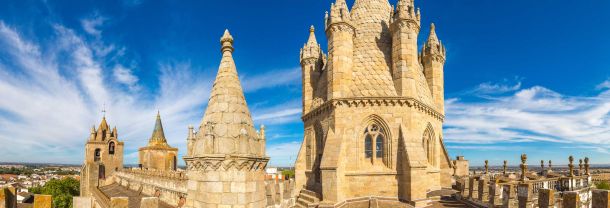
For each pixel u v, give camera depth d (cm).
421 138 3064
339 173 2783
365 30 3434
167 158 7862
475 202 2677
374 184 2859
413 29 3108
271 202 1447
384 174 2862
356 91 3028
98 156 7919
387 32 3400
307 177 3512
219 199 1121
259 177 1222
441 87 3772
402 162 2845
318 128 3369
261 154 1241
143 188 4359
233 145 1163
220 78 1277
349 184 2845
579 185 3916
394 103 2933
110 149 8094
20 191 11794
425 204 2738
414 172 2755
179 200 2875
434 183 3378
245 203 1128
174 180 3206
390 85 3055
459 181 3638
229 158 1135
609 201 1373
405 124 2919
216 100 1235
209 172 1141
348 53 3092
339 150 2819
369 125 2969
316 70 3788
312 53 3819
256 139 1239
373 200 2727
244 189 1134
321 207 2642
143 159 7719
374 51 3272
